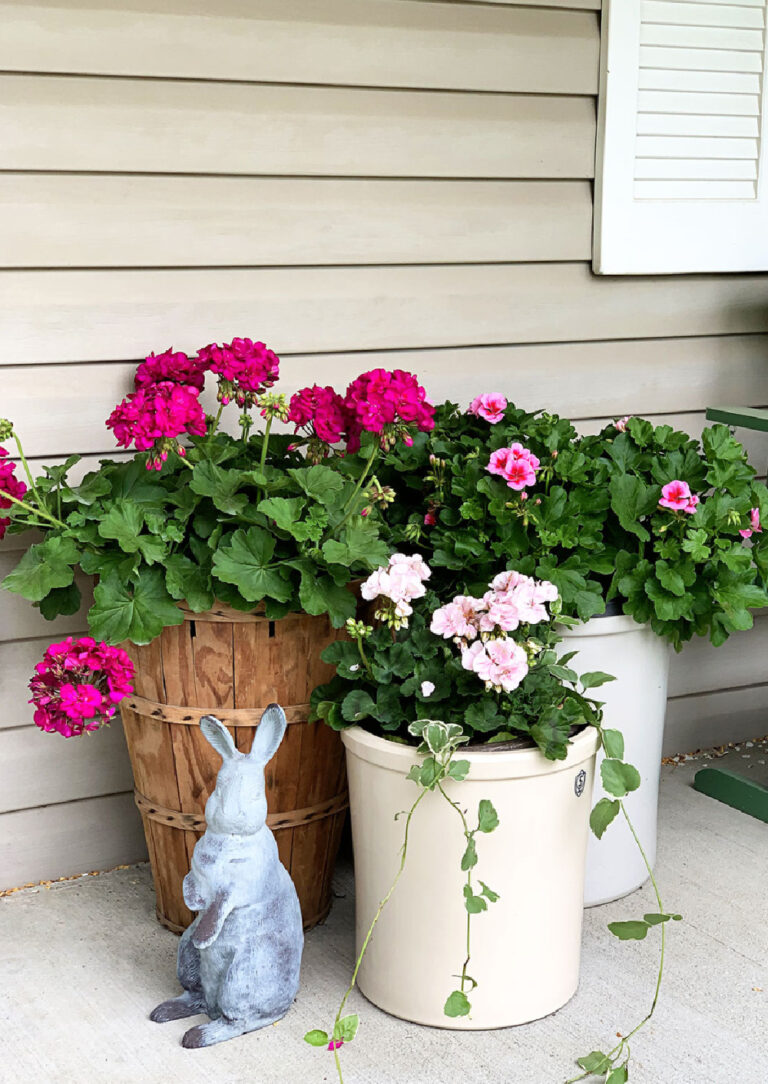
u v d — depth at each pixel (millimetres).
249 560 2113
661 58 2857
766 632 3318
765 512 2428
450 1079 1947
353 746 2053
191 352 2539
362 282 2672
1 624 2477
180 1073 1967
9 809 2547
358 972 2193
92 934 2383
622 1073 1881
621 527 2400
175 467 2318
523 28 2730
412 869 2018
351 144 2605
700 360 3105
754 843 2777
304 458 2457
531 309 2861
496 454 2277
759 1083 1946
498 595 2027
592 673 2127
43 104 2344
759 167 3029
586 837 2139
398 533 2379
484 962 2039
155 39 2404
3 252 2359
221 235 2523
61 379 2447
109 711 2021
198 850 2014
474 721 2006
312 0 2518
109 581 2145
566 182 2854
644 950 2330
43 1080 1952
